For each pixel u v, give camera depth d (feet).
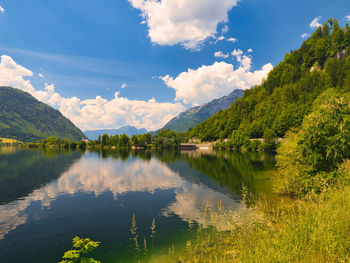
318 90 426.10
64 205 99.71
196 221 71.31
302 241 24.63
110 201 104.63
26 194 120.98
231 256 39.14
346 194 35.50
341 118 61.93
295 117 368.27
